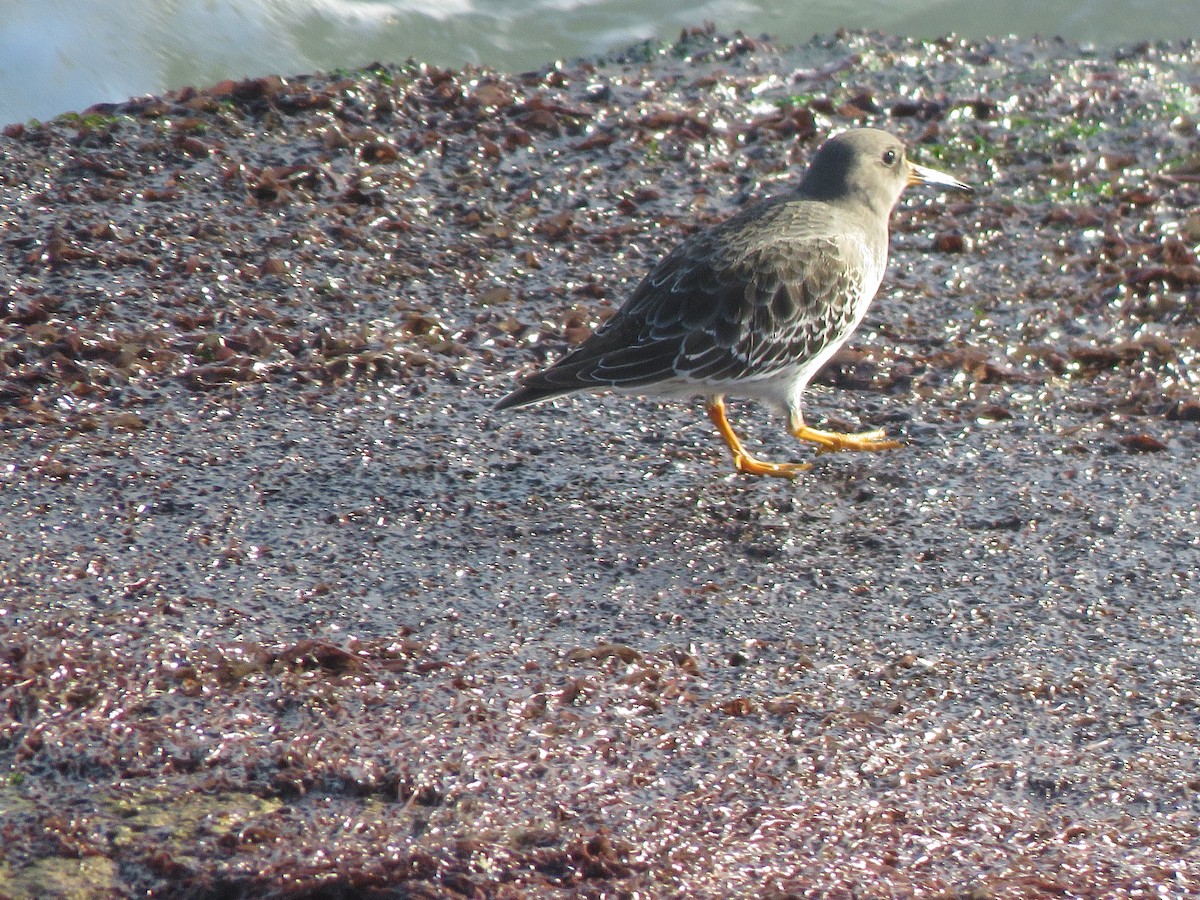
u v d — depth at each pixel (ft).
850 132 40.73
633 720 26.11
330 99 58.39
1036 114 62.34
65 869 21.91
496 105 59.77
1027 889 22.03
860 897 21.75
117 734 24.58
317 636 28.53
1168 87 65.26
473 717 25.72
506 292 46.96
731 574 32.27
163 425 37.86
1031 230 52.75
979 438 39.50
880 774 25.03
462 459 37.11
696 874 22.13
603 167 56.24
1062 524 34.86
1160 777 25.31
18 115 67.31
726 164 56.75
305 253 48.42
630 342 36.29
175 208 50.42
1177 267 48.98
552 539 33.42
